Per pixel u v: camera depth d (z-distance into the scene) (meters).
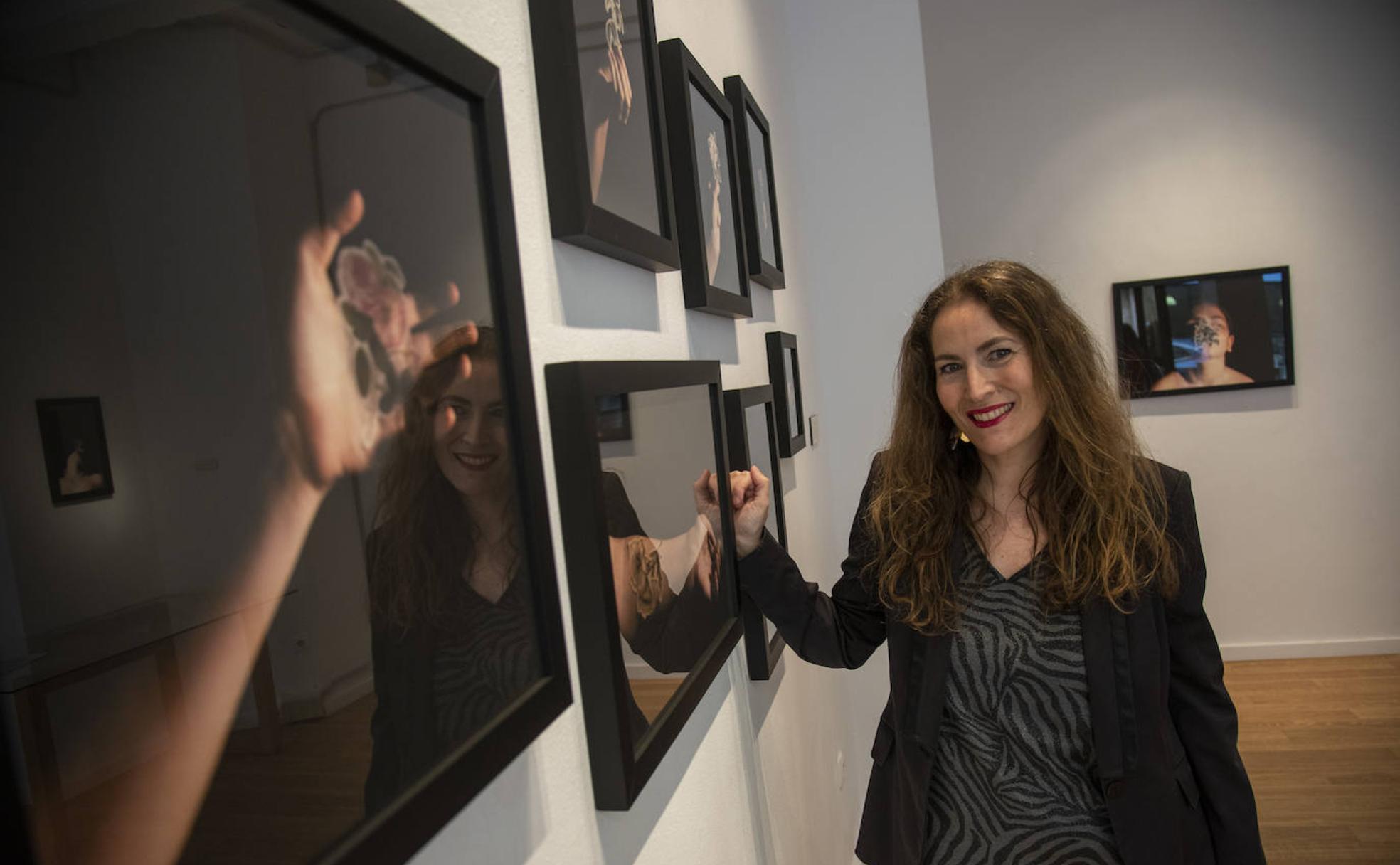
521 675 0.58
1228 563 3.87
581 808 0.69
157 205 0.32
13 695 0.26
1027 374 1.15
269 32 0.38
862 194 2.58
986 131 3.95
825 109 2.58
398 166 0.47
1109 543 1.13
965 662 1.22
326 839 0.38
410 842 0.43
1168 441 3.88
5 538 0.26
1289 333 3.71
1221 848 1.19
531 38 0.70
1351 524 3.75
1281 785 2.85
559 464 0.68
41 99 0.28
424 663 0.47
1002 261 1.24
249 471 0.35
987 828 1.22
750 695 1.32
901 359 1.33
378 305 0.45
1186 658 1.20
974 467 1.30
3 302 0.27
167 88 0.33
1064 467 1.21
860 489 2.63
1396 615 3.73
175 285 0.33
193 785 0.32
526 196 0.67
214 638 0.33
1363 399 3.69
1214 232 3.77
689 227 1.08
